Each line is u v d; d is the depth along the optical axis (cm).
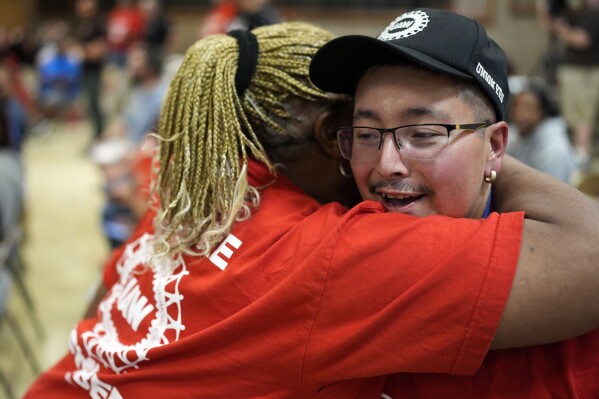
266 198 93
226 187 91
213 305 87
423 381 86
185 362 89
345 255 79
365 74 87
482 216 91
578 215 79
